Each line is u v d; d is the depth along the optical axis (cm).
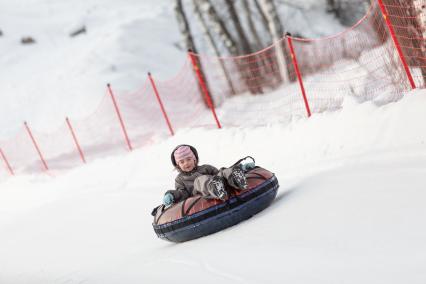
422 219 575
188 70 3941
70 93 3888
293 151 1241
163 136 2100
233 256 664
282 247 632
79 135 3359
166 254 839
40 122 3703
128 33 4547
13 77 4425
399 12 1218
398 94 1232
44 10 5619
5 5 5762
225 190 848
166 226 905
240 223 880
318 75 2528
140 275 741
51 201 2033
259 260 612
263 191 886
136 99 3662
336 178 927
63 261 1155
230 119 2838
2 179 3048
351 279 483
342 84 1978
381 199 704
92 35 4847
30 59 4662
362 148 1044
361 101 1216
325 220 694
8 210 2317
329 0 4653
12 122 3806
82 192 1947
